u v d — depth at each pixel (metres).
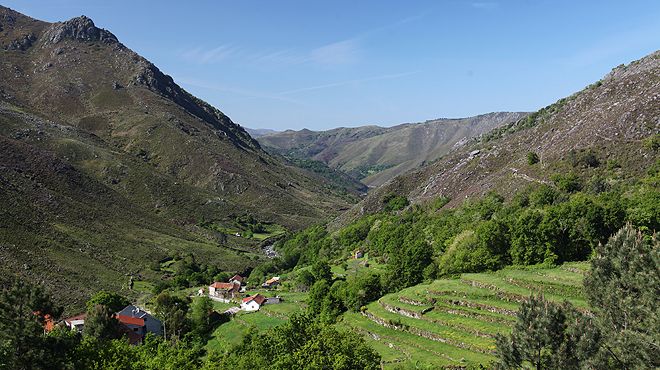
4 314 42.31
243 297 128.62
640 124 108.38
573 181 103.00
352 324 75.88
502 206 112.50
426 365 53.12
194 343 91.69
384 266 121.69
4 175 165.50
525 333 33.56
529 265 80.94
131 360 44.47
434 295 76.81
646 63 143.00
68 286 116.12
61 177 195.50
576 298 63.47
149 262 158.88
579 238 78.12
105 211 189.00
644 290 34.66
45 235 140.25
